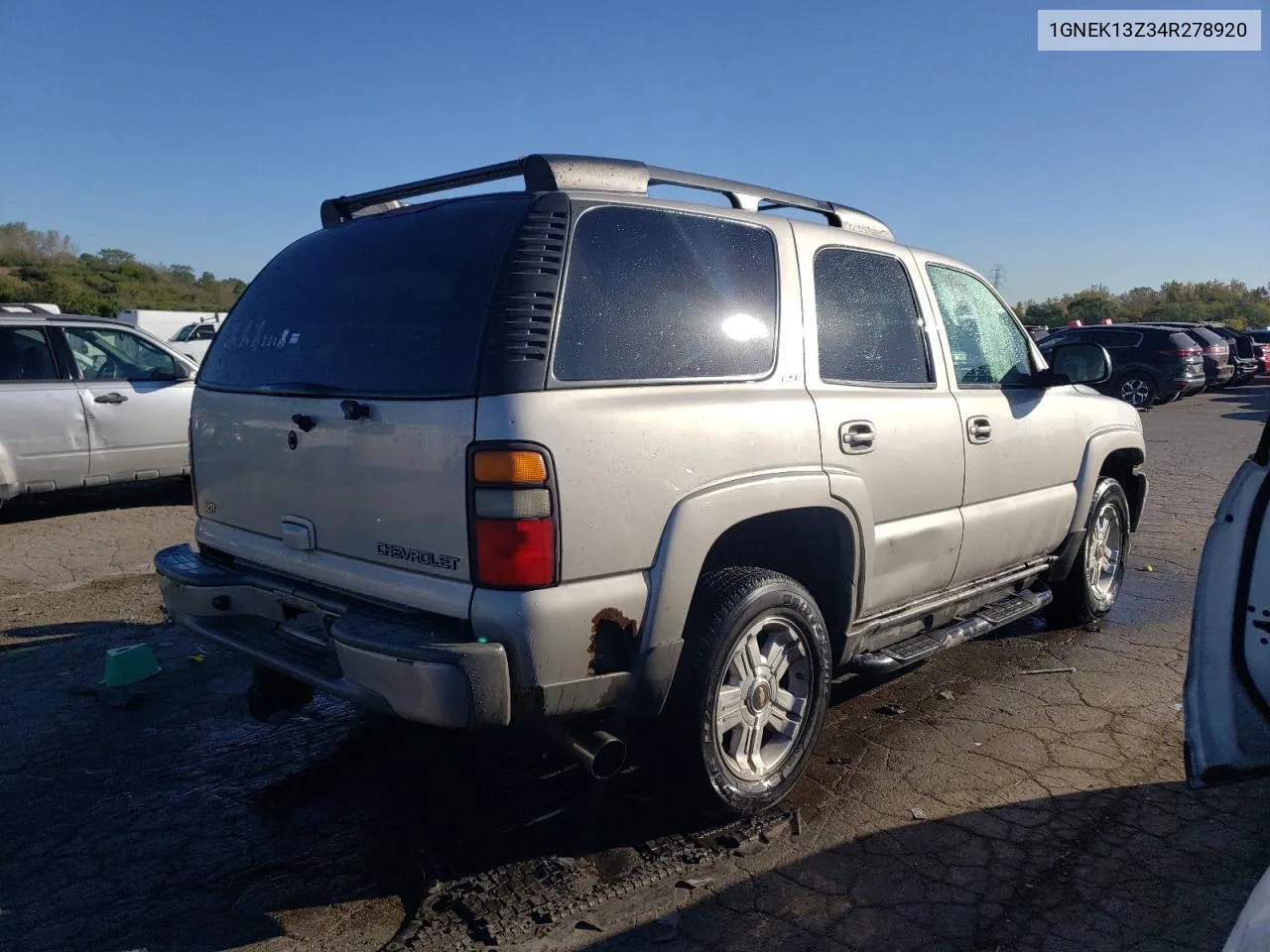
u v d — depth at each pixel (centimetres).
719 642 315
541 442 270
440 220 323
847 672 421
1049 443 483
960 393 430
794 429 337
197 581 355
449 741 407
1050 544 501
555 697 280
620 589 287
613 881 306
